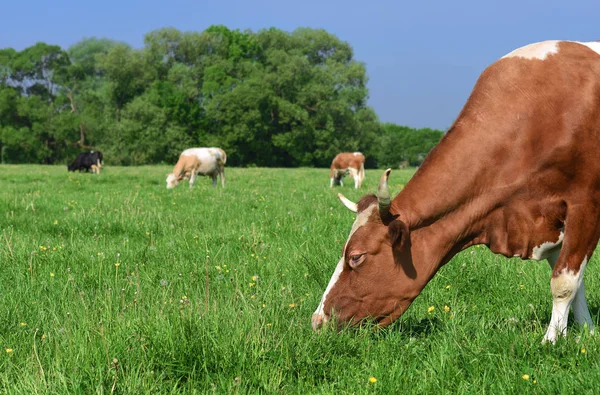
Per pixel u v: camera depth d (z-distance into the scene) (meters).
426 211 4.21
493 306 5.12
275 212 10.33
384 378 3.40
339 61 84.50
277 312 4.40
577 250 4.18
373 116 76.44
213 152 21.03
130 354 3.60
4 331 4.28
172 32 77.81
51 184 18.77
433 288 5.46
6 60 77.31
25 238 7.56
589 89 4.25
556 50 4.45
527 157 4.21
